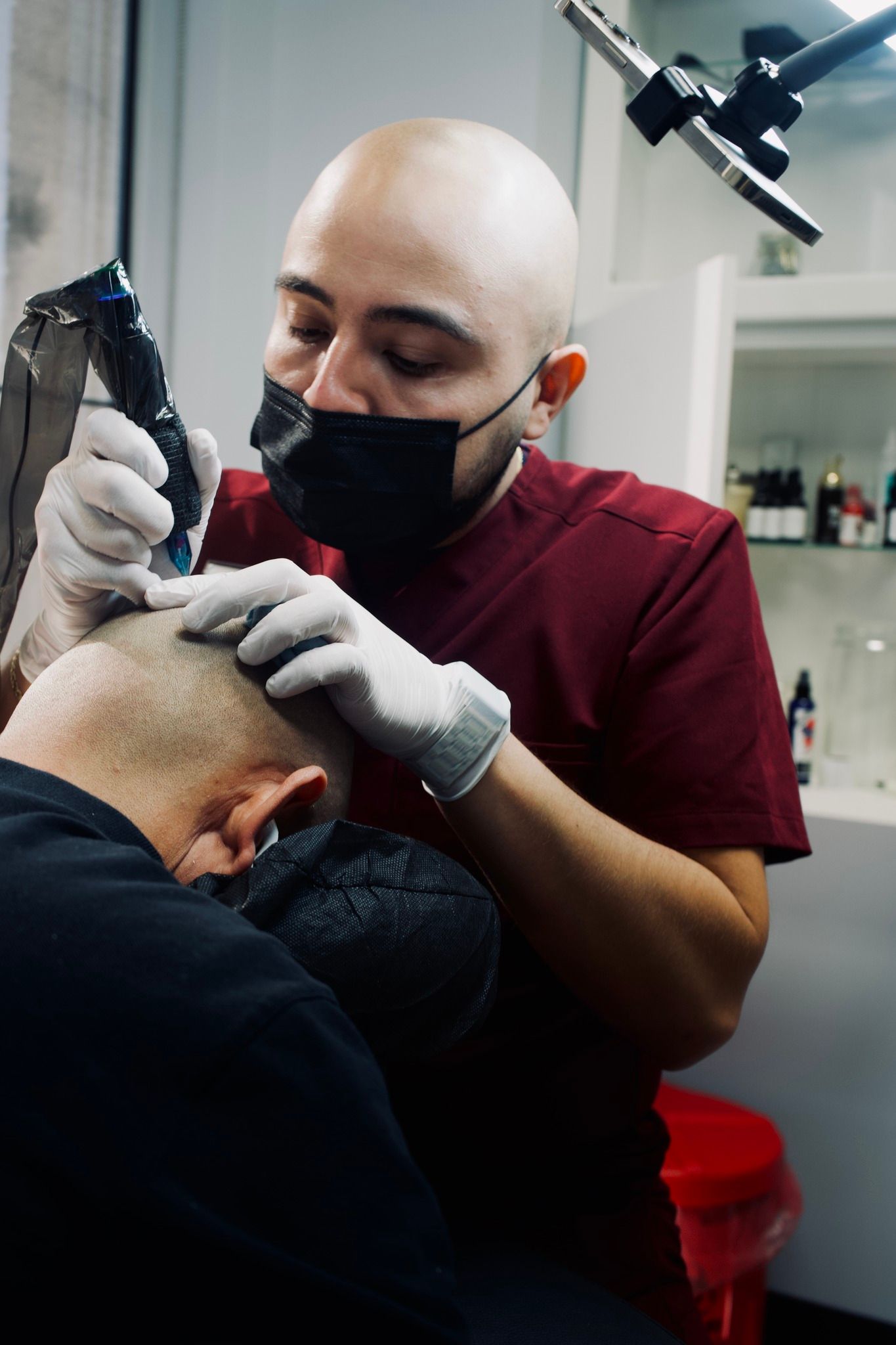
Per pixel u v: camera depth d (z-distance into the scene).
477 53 2.13
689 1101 2.04
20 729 0.65
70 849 0.53
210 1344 0.49
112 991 0.48
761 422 2.39
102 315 0.72
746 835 1.03
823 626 2.38
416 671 0.82
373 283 0.90
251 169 2.12
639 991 0.97
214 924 0.52
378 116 2.17
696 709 1.05
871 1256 2.04
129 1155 0.46
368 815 1.04
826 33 2.30
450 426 0.95
